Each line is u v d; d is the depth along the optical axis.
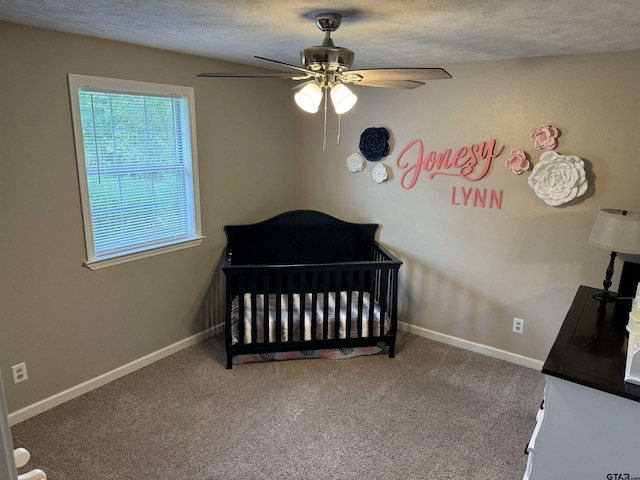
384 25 2.18
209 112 3.65
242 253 4.10
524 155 3.28
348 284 3.49
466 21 2.08
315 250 4.26
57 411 2.94
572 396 1.89
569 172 3.08
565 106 3.09
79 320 3.04
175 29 2.43
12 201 2.60
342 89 2.02
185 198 3.67
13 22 2.39
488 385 3.30
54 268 2.85
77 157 2.85
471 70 3.40
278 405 3.04
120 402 3.05
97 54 2.84
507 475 2.44
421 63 3.44
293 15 2.04
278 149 4.35
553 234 3.29
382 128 3.94
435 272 3.92
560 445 1.96
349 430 2.79
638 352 1.77
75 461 2.51
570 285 3.29
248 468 2.48
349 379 3.37
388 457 2.57
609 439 1.86
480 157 3.49
